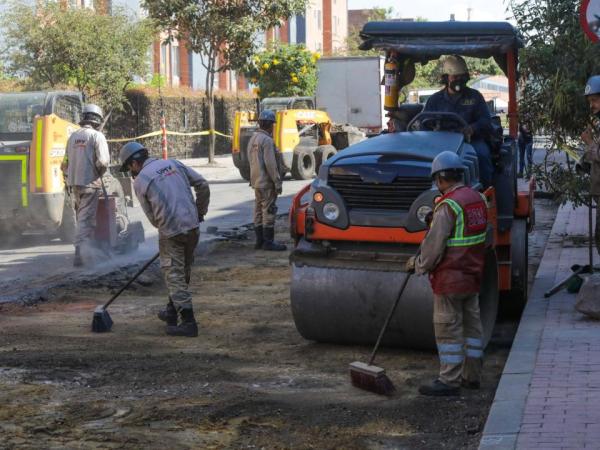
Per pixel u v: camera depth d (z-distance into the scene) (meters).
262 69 38.12
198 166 34.97
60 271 12.96
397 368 8.12
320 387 7.50
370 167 8.46
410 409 6.89
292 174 29.73
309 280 8.57
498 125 10.15
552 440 5.75
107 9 31.16
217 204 22.36
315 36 70.69
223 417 6.67
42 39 28.27
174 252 9.32
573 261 12.31
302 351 8.70
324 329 8.66
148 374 7.76
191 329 9.28
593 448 5.59
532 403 6.48
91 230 13.38
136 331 9.51
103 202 13.53
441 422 6.60
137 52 30.09
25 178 15.65
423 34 9.71
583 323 8.84
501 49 9.62
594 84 9.02
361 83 37.59
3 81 28.59
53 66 28.75
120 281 12.02
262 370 8.02
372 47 9.88
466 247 7.16
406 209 8.37
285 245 15.43
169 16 34.31
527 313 9.35
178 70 50.09
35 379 7.58
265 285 12.05
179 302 9.30
